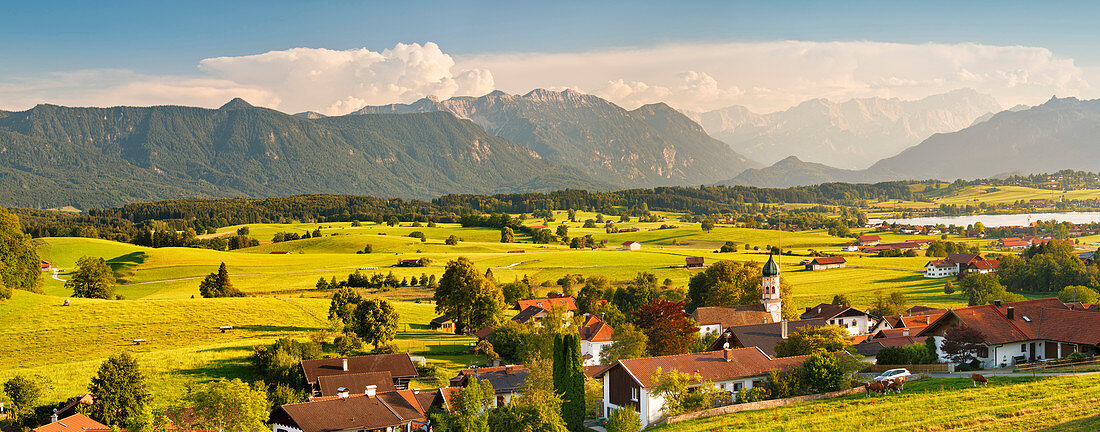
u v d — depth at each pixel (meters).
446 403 88.25
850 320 150.12
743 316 156.75
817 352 89.25
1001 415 67.75
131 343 139.62
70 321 149.12
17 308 151.25
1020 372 87.62
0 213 166.25
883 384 82.19
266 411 83.75
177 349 133.75
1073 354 90.88
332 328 150.62
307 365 111.25
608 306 170.50
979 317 99.00
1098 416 63.56
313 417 81.31
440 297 165.25
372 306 140.62
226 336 147.38
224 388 79.69
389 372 107.12
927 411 71.81
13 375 111.75
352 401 85.81
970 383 82.38
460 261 165.50
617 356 123.44
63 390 106.50
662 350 130.12
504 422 75.25
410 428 84.25
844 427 69.38
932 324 101.69
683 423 77.69
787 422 73.12
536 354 107.62
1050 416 65.38
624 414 74.44
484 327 158.88
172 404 102.88
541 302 187.50
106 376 97.56
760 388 86.06
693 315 154.38
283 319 164.00
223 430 78.56
